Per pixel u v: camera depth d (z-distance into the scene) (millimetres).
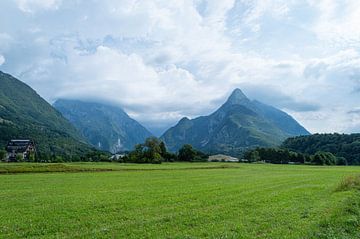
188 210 32719
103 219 28344
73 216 29656
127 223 26609
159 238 21828
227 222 26953
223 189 53156
